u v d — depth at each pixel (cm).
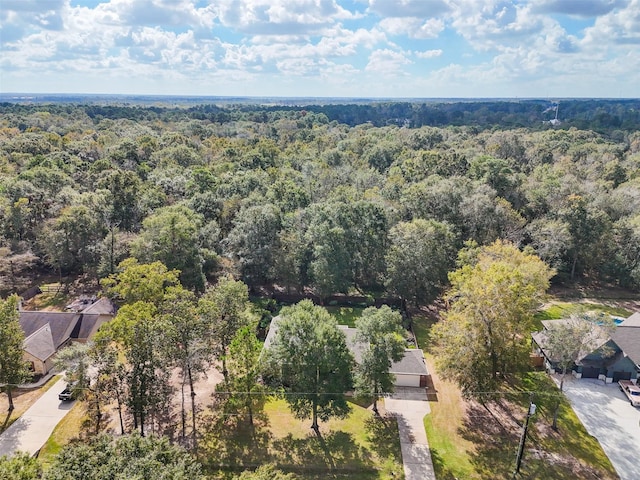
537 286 3662
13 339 3012
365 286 5612
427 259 4681
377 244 5184
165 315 2888
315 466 2722
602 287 5725
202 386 3503
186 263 4534
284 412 3253
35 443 2820
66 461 1712
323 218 5159
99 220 5344
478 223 5528
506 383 3600
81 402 3203
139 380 2673
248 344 2984
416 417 3203
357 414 3228
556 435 3011
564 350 3188
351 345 3597
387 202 5928
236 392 2938
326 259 4791
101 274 4788
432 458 2803
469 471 2703
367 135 12406
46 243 5031
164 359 2783
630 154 10194
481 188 5725
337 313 4925
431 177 6419
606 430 3052
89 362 2831
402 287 4781
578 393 3456
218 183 6862
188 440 2917
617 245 5675
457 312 3431
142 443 1839
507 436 3008
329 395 2825
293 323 2869
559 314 4906
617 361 3553
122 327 2667
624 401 3369
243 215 5231
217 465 2723
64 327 3956
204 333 3039
